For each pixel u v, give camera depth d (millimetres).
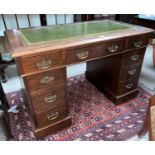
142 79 2227
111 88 1739
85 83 2150
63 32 1376
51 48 1030
